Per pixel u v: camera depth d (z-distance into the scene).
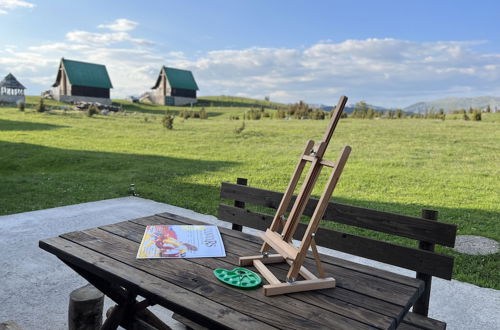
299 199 2.21
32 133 21.17
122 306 2.72
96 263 2.27
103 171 12.42
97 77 65.88
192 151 16.48
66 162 13.89
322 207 2.03
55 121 27.44
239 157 14.88
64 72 64.69
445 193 9.49
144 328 2.65
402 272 4.62
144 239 2.68
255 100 93.88
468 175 11.61
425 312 2.72
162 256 2.41
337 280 2.19
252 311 1.80
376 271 2.34
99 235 2.77
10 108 37.44
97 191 8.95
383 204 8.38
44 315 3.34
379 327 1.70
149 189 9.21
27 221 6.12
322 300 1.94
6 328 2.42
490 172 12.05
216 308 1.81
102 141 19.17
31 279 4.01
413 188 9.99
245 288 2.02
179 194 8.84
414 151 15.91
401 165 13.14
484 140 18.58
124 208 7.12
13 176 11.28
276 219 2.43
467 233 6.32
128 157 14.70
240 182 3.78
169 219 3.25
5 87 59.59
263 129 23.89
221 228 3.04
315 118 32.72
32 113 32.97
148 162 13.73
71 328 2.66
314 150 2.27
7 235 5.38
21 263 4.40
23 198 8.20
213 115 45.38
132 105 66.81
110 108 41.84
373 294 2.02
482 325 3.36
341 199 8.85
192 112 37.91
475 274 4.62
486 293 4.01
